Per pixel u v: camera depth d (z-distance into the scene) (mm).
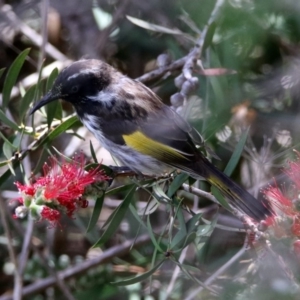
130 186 8992
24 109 9539
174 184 8953
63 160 9984
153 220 11938
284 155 10781
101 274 12203
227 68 10320
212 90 10680
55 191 7934
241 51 10195
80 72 9766
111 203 12484
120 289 11914
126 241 11789
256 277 9156
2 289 13164
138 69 12570
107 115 9906
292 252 7844
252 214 8469
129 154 9875
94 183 8297
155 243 8406
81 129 12680
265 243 7891
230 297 9211
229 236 10805
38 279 12602
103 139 10055
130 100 9945
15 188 12570
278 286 8141
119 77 10125
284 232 7793
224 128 10984
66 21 12406
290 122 10820
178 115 9695
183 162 9273
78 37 12344
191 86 9742
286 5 8297
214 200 9070
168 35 11859
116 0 11977
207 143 10789
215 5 9070
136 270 11891
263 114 10906
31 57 13445
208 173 9062
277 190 8062
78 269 11898
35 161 12391
